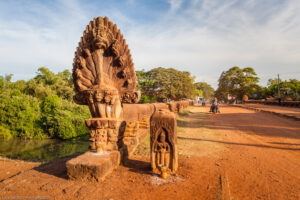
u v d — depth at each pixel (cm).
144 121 742
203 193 270
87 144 1239
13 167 430
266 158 451
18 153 1022
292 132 799
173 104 1284
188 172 350
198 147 552
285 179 329
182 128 892
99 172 297
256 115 1512
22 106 1526
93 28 407
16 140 1409
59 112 1498
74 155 489
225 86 5494
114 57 405
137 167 369
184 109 2086
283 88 4572
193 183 303
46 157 907
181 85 3856
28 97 1758
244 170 370
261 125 1008
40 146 1210
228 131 844
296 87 4231
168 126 340
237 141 643
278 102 2950
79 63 402
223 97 6306
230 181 317
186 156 458
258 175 345
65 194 259
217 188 286
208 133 787
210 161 423
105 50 406
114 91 384
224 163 411
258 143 614
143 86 3803
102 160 318
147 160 420
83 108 1664
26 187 280
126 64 407
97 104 387
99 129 380
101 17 410
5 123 1521
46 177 319
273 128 909
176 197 257
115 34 410
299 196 269
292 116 1219
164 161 343
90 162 306
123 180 307
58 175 329
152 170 346
